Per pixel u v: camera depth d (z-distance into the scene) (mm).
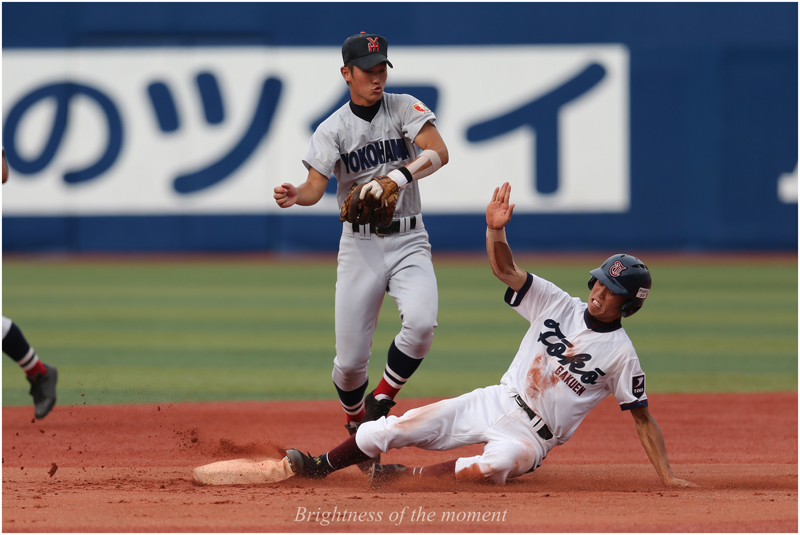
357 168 16328
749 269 62156
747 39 68500
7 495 14141
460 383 26703
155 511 12945
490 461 14164
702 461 17656
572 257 69125
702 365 29891
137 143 70312
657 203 69688
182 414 22234
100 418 21703
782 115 68750
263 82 70062
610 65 69062
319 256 70875
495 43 69250
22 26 69188
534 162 69562
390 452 18984
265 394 24891
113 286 53469
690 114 69125
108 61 69812
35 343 33750
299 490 14539
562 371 14445
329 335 36281
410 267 16250
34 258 70125
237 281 56312
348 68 15758
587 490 14656
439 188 69812
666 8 68812
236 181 70500
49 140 69875
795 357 31359
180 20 69750
